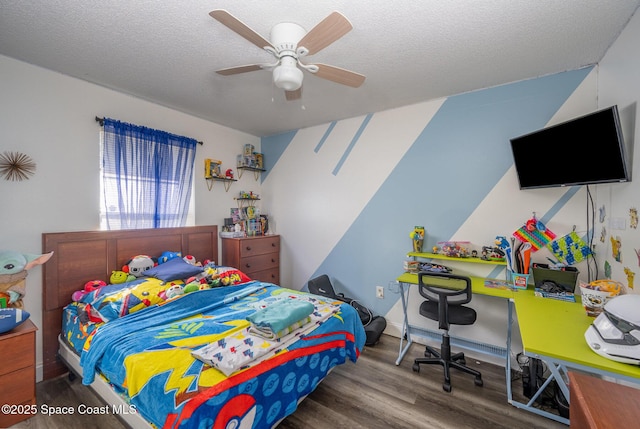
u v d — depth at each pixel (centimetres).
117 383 133
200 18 148
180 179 286
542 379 189
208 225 316
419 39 167
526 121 221
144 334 151
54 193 208
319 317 175
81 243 216
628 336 104
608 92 178
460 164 248
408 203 275
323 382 204
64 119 212
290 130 360
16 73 190
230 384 113
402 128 276
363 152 301
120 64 197
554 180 188
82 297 198
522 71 208
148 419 115
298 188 354
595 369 103
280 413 134
